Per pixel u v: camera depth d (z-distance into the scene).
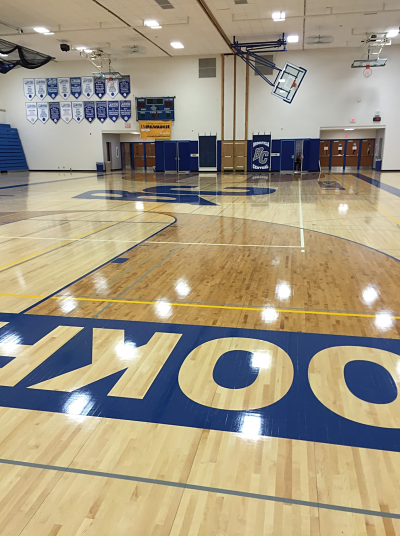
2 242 6.80
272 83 21.28
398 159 21.41
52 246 6.52
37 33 17.59
